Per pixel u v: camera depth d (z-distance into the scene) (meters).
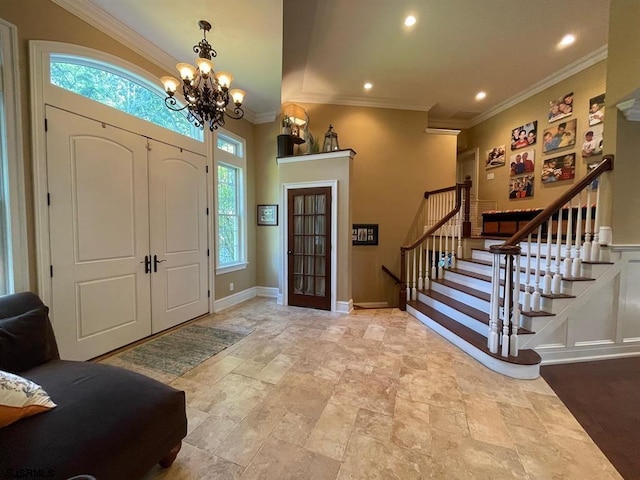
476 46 3.88
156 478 1.42
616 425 1.82
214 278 4.24
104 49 2.68
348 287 4.29
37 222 2.25
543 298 2.72
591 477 1.43
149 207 3.20
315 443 1.66
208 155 4.06
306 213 4.52
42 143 2.27
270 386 2.26
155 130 3.25
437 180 5.79
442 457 1.56
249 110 4.87
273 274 5.16
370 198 5.62
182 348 2.96
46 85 2.29
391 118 5.66
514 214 4.59
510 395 2.14
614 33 2.71
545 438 1.70
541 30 3.57
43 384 1.48
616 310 2.76
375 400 2.08
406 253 4.38
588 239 2.80
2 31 2.04
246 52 3.15
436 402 2.05
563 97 4.65
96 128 2.66
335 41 3.73
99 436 1.18
